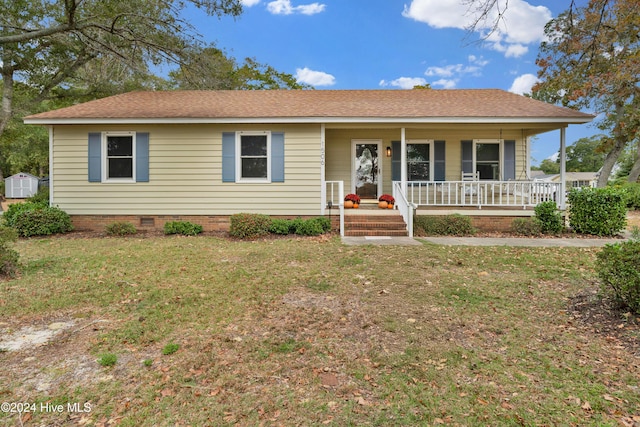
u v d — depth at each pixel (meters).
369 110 10.57
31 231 9.43
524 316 3.98
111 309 4.18
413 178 12.44
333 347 3.30
